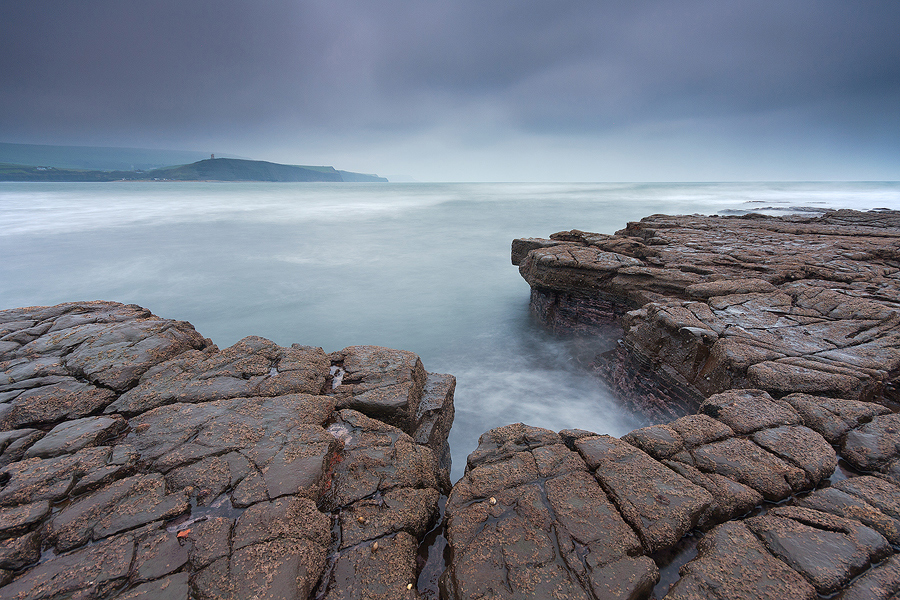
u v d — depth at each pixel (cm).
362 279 2705
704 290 1085
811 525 361
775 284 1165
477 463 486
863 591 301
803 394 575
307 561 329
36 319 763
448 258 3244
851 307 891
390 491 432
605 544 348
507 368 1546
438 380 790
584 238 1928
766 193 10919
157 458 442
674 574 343
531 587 315
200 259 3162
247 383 606
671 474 427
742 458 452
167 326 745
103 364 619
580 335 1605
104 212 5625
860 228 2134
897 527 354
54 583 306
